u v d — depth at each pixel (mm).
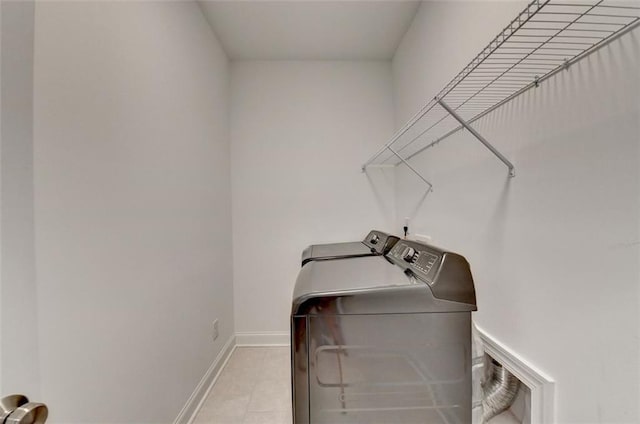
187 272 1630
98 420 939
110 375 999
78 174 880
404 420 899
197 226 1784
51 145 789
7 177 674
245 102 2547
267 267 2574
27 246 716
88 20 930
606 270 689
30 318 717
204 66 1939
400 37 2232
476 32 1220
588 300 736
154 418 1265
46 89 775
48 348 766
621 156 649
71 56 860
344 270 1170
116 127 1057
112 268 1021
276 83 2553
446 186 1558
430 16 1729
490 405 1086
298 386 886
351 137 2576
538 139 895
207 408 1761
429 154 1791
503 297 1075
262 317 2574
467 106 1150
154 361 1274
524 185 960
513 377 1050
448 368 904
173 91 1504
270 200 2564
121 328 1061
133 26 1171
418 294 891
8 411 588
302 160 2566
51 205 786
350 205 2586
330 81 2564
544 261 877
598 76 700
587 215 735
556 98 827
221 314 2217
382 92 2572
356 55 2480
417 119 1169
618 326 664
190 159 1696
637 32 614
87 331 903
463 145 1371
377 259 1416
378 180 2590
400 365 895
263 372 2152
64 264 823
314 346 886
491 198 1146
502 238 1080
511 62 954
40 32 758
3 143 666
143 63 1236
